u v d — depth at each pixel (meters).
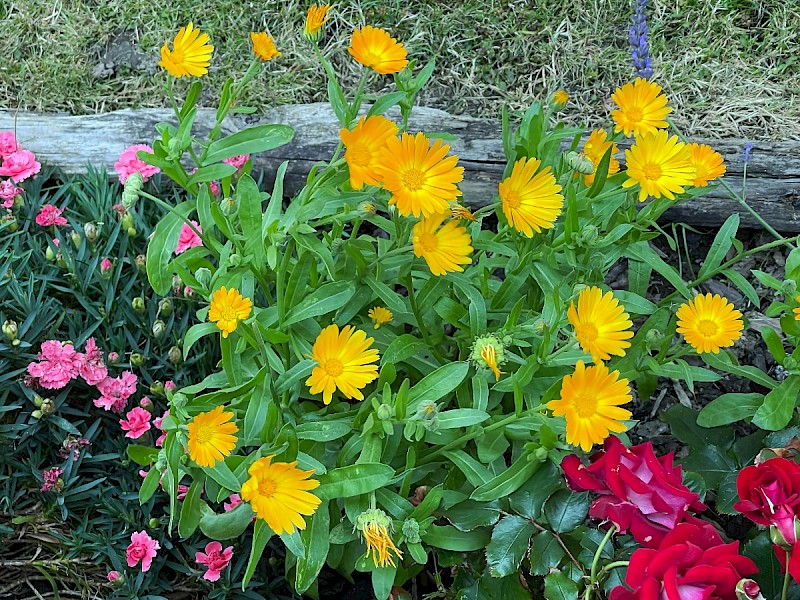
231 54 1.30
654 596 0.68
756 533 0.87
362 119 0.76
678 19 1.33
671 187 0.85
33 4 1.33
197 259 0.85
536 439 0.86
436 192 0.77
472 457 0.89
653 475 0.75
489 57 1.31
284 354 0.87
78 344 0.98
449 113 1.27
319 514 0.80
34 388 0.96
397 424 0.84
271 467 0.73
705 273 1.01
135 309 1.01
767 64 1.29
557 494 0.81
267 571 0.99
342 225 0.91
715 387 1.10
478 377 0.85
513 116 1.26
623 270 1.18
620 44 1.32
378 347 0.91
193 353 1.03
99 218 1.08
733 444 0.96
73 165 1.18
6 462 0.95
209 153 0.88
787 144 1.17
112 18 1.33
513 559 0.80
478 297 0.88
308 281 0.90
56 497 0.95
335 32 1.33
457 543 0.84
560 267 0.95
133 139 1.19
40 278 1.01
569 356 0.83
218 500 0.84
